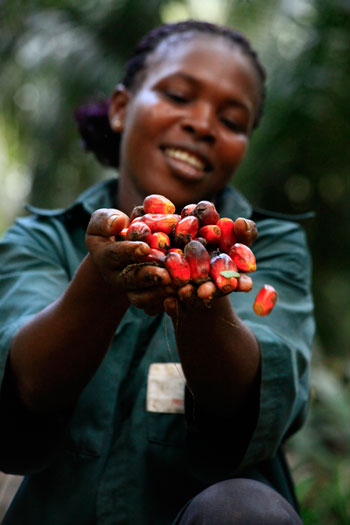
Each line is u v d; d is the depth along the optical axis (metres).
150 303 1.09
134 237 1.09
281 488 1.68
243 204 2.04
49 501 1.61
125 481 1.59
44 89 5.09
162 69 2.08
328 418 3.52
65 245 1.89
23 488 1.68
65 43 4.94
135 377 1.69
